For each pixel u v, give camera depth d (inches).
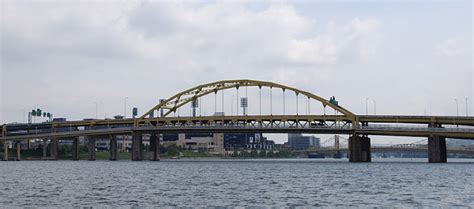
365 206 2368.4
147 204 2423.7
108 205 2385.6
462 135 7662.4
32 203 2440.9
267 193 2918.3
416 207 2330.2
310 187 3316.9
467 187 3307.1
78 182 3722.9
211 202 2502.5
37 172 5236.2
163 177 4345.5
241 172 5300.2
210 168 6412.4
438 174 4835.1
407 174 4852.4
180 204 2429.9
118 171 5472.4
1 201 2513.5
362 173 5078.7
